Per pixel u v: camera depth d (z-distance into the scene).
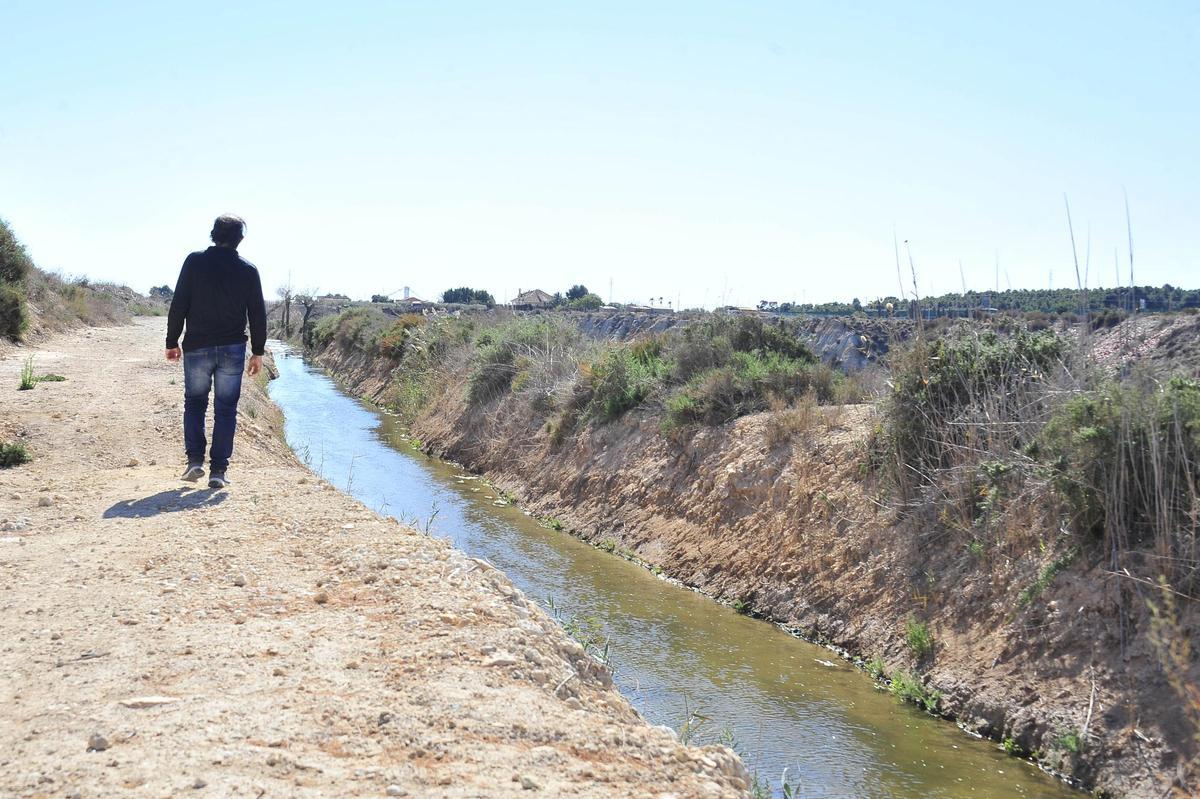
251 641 4.71
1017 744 7.37
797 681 8.77
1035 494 8.88
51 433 11.23
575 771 3.58
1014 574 8.57
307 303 85.75
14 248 33.25
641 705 7.97
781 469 12.42
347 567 6.19
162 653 4.46
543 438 18.89
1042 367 10.12
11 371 18.47
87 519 7.23
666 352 18.20
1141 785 6.37
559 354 22.05
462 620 5.21
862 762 7.09
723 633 10.14
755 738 7.44
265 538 6.88
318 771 3.29
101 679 4.11
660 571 12.72
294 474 9.87
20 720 3.64
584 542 14.45
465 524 15.02
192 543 6.58
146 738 3.48
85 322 40.19
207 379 8.68
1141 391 8.01
